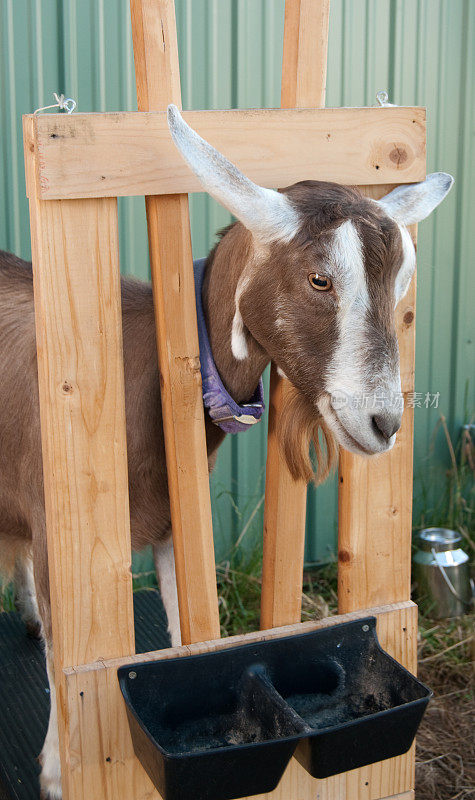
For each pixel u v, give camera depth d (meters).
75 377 1.73
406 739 1.80
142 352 2.07
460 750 2.90
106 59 3.24
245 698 1.92
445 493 4.25
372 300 1.63
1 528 2.55
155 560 2.52
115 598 1.86
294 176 1.85
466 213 4.01
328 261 1.63
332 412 1.73
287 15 1.92
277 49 3.49
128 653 1.89
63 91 3.21
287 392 1.94
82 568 1.82
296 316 1.70
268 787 1.73
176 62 1.75
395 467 2.11
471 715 3.08
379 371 1.63
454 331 4.12
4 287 2.49
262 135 1.80
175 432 1.87
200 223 3.49
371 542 2.12
